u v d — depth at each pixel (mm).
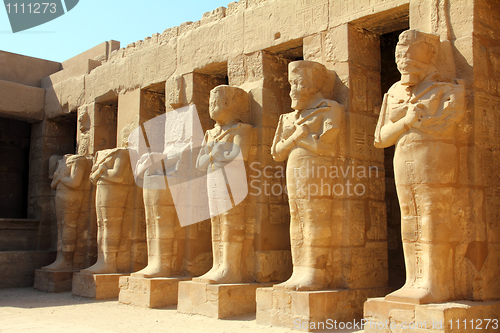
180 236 8719
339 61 6949
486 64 5891
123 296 8695
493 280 5652
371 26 7027
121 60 10570
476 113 5684
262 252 7539
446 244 5457
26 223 12109
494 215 5773
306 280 6434
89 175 10922
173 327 6586
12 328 6254
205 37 8844
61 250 10781
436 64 5781
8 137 13273
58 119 12672
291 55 8141
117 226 9656
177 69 9297
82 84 11594
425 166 5461
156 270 8508
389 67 8375
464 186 5633
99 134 11195
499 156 5914
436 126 5426
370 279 6773
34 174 12758
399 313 5234
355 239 6668
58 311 8008
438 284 5383
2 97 12086
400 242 7992
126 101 10352
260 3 8047
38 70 13203
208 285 7242
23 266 11375
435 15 6047
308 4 7391
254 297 7375
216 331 6270
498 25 6148
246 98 7855
